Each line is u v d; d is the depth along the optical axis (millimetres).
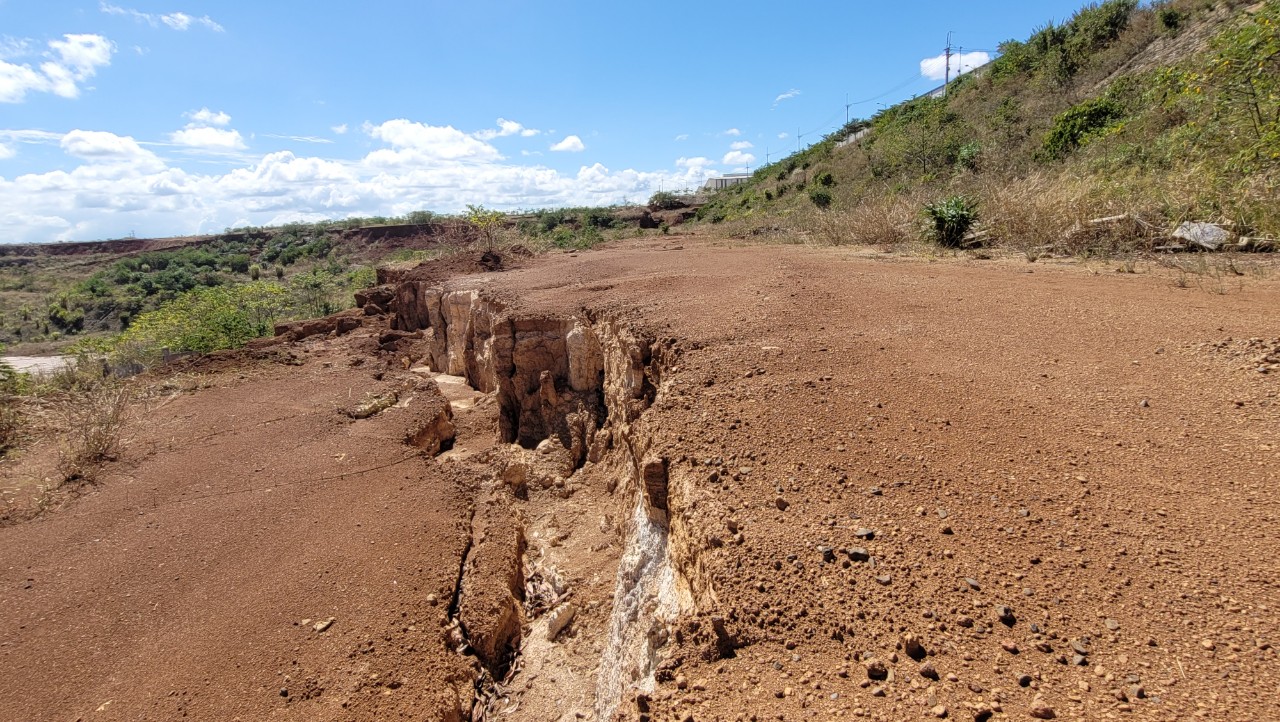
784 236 16844
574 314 8477
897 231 12891
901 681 2027
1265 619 2096
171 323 18094
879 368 4562
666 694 2219
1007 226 10609
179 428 8500
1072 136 14188
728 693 2119
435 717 4059
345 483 6969
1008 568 2467
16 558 5648
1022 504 2865
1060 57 21844
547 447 7965
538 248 19453
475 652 4934
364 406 9234
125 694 4168
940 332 5387
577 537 6488
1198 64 11719
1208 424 3436
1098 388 4004
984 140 19516
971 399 3957
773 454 3480
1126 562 2438
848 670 2113
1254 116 8703
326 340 14492
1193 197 8461
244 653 4480
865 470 3252
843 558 2611
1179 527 2619
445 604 5094
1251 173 8148
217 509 6414
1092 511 2770
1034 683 1949
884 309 6324
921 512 2867
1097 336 4992
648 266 11977
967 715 1864
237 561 5547
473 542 6137
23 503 6570
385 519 6227
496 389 10422
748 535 2822
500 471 7613
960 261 9531
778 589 2498
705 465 3475
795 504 3025
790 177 36281
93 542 5879
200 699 4117
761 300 7043
